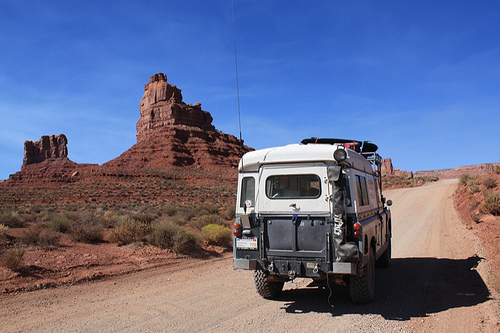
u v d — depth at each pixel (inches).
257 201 291.4
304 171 281.6
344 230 266.2
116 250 510.0
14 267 375.6
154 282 389.7
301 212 277.1
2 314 276.8
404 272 410.3
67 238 547.2
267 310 281.7
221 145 5575.8
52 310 287.7
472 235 617.3
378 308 281.0
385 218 420.5
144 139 5565.9
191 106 6323.8
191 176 4001.0
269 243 286.4
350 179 277.9
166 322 255.4
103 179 3631.9
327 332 228.8
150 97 6284.5
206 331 235.9
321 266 269.9
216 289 355.6
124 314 275.4
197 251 560.4
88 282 382.6
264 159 291.0
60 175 4392.2
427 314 262.7
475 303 279.1
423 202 1481.3
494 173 1507.1
